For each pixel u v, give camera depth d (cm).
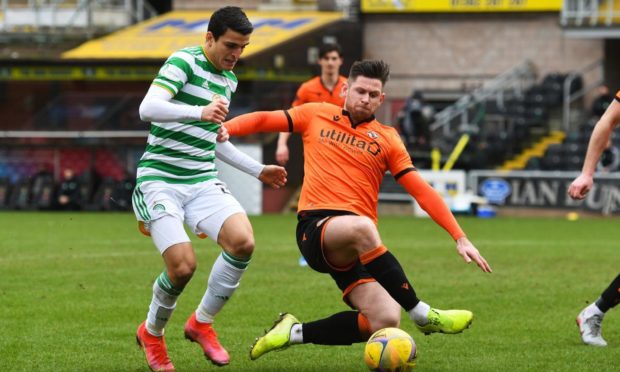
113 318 2597
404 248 4453
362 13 8612
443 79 8631
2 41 8275
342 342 1941
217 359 1978
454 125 8144
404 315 2672
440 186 7162
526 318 2634
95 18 8506
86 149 7650
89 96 7650
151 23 8544
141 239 4850
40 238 4872
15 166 7731
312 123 2012
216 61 1912
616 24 7906
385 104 8688
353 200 1953
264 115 2011
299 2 8706
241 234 1908
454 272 3578
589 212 6962
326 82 3350
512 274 3534
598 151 2188
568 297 2989
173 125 1912
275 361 2100
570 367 2025
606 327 2505
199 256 4041
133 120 7581
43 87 7950
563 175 7012
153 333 1970
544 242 4847
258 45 7412
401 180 1945
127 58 7544
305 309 2742
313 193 1972
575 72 8275
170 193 1931
